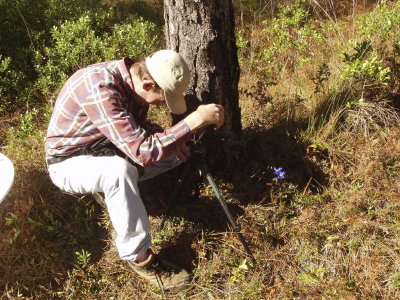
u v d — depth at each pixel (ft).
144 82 8.72
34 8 16.88
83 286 9.82
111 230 10.74
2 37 15.99
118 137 8.54
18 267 9.99
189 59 10.46
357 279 9.52
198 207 11.10
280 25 17.24
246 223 10.72
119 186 8.87
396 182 11.21
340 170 11.67
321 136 12.26
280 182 11.51
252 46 16.61
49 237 10.69
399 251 9.84
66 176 9.34
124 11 19.17
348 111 12.66
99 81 8.64
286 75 15.08
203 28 10.12
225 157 11.55
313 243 10.23
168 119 13.08
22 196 11.14
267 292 9.51
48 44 16.42
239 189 11.46
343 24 18.08
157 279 9.72
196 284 9.68
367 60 12.63
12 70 14.93
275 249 10.27
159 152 8.55
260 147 12.28
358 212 10.66
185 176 10.51
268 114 13.03
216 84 10.65
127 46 15.19
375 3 19.61
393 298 9.05
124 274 9.98
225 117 11.07
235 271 9.84
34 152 12.36
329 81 13.91
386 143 12.11
